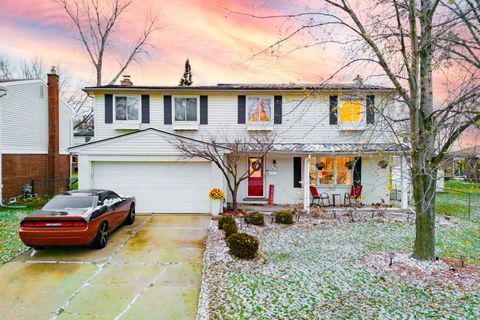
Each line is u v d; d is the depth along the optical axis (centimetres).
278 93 1413
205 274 630
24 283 582
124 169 1232
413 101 652
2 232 930
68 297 527
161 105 1418
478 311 472
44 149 1730
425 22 613
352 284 577
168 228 1012
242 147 1276
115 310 484
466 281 580
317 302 505
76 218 704
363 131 1358
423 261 681
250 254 711
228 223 938
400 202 1480
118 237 903
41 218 693
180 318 462
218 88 1384
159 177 1241
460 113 525
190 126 1408
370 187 1451
